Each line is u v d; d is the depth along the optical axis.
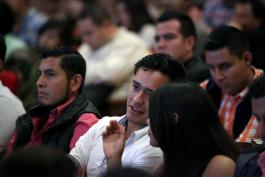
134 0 10.22
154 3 12.04
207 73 6.57
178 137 4.32
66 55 5.61
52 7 12.20
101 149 4.97
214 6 10.53
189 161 4.30
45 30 9.33
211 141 4.34
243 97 5.66
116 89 8.41
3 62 6.15
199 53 7.53
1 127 5.81
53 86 5.56
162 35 7.02
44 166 2.96
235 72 5.59
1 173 2.95
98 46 8.72
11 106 5.87
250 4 8.11
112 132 4.72
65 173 2.99
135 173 2.90
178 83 4.43
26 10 12.33
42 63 5.62
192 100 4.33
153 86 4.73
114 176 2.90
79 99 5.62
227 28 5.66
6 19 8.31
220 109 5.85
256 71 5.71
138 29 10.18
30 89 8.10
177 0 11.01
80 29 8.84
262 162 4.16
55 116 5.54
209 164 4.27
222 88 5.71
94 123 5.43
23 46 9.33
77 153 5.10
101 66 8.51
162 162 4.73
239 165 4.37
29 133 5.62
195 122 4.31
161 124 4.32
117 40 8.68
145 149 4.75
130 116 4.84
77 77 5.64
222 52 5.57
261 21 8.18
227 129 5.72
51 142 5.48
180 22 6.96
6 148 5.76
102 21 8.65
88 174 5.02
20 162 2.96
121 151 4.61
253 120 5.38
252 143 4.86
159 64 4.78
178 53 6.95
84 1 12.23
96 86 8.24
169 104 4.33
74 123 5.48
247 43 5.66
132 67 8.52
